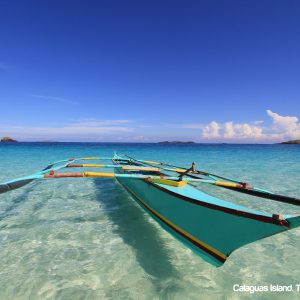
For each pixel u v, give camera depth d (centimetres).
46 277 363
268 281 361
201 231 385
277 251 448
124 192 856
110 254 427
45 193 840
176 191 470
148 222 570
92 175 516
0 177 1165
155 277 367
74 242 470
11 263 397
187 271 382
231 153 3844
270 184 1064
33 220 577
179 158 2698
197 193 475
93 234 504
